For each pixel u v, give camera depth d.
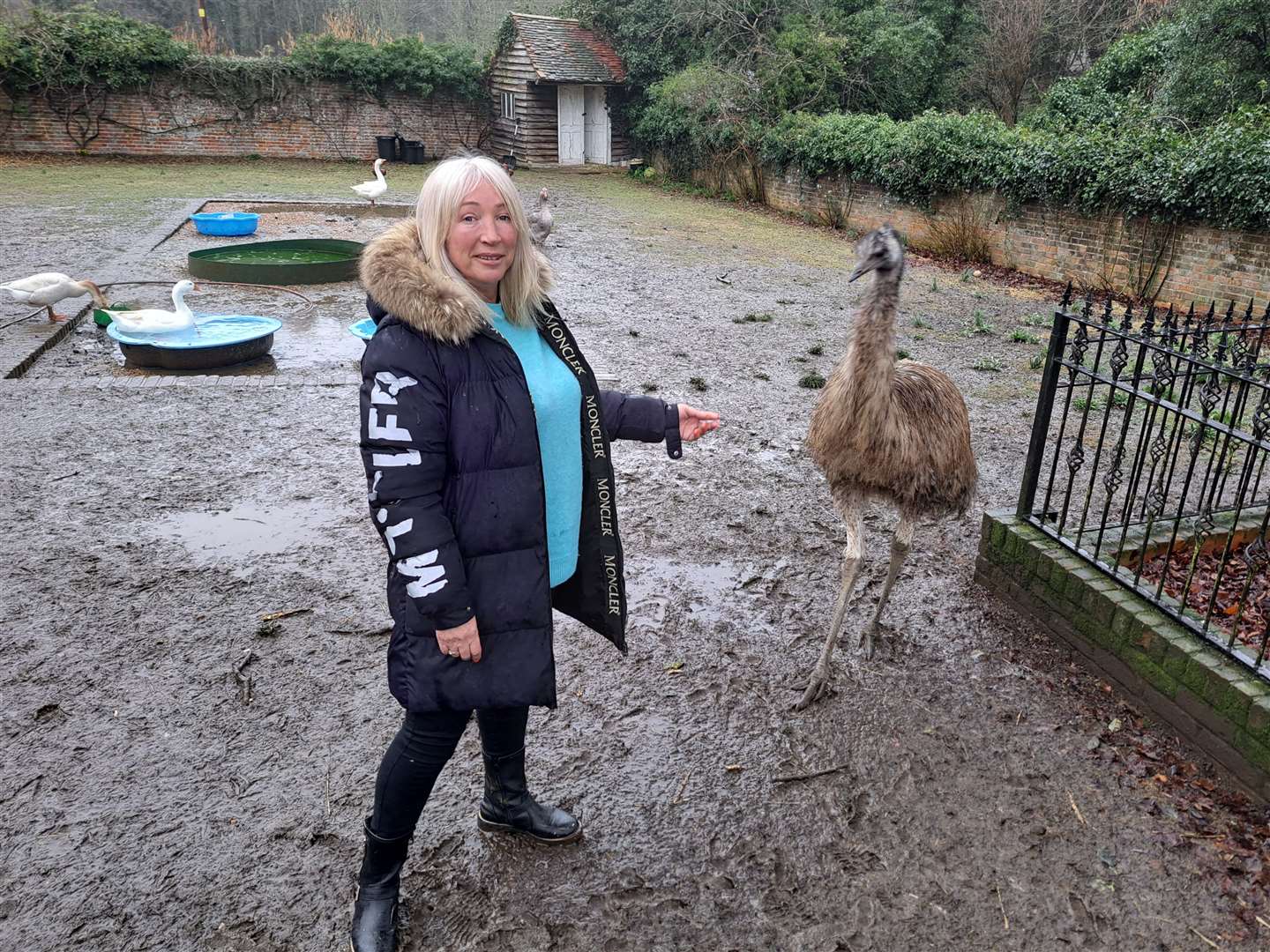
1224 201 10.51
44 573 4.26
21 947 2.38
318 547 4.61
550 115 25.58
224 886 2.60
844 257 14.27
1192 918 2.54
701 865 2.71
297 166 23.64
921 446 3.40
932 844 2.80
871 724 3.35
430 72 25.48
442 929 2.47
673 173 23.17
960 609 4.13
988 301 11.49
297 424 6.35
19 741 3.15
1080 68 22.00
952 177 14.48
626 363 8.05
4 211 14.70
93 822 2.81
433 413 1.96
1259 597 3.88
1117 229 11.98
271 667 3.62
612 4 25.77
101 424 6.20
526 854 2.72
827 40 20.45
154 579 4.25
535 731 3.29
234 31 38.75
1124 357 3.60
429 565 1.95
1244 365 3.36
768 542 4.82
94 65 22.16
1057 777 3.08
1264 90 13.04
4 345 7.79
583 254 13.52
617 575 2.36
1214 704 3.08
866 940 2.47
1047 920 2.53
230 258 11.77
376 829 2.29
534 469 2.10
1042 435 4.03
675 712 3.42
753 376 7.85
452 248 2.02
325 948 2.42
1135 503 5.22
